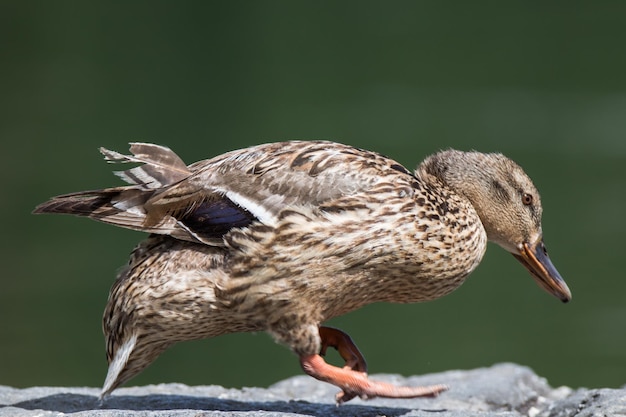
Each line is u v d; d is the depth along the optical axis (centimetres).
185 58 4012
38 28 4269
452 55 4022
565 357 1528
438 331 1673
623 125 2984
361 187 668
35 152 2716
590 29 4384
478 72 3766
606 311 1736
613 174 2505
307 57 4075
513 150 2719
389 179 677
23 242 2066
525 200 768
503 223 768
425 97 3434
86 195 684
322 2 5147
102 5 4753
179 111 3256
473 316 1753
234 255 659
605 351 1548
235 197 670
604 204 2295
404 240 666
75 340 1622
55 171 2522
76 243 2070
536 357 1527
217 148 2848
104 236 2128
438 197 704
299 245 654
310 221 655
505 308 1800
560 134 2869
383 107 3288
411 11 4972
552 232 2122
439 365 1502
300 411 741
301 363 675
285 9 4984
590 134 2861
